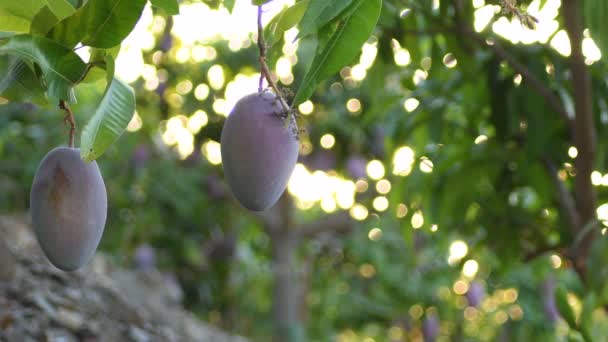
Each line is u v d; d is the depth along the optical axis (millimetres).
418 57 2477
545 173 2771
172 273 6258
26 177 5395
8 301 3170
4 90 1588
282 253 6457
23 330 3020
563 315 2408
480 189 3279
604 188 2807
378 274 6898
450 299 6906
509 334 6273
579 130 2404
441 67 2598
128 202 6039
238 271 7199
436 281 6695
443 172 2938
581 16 2248
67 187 1513
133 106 1545
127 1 1542
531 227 2961
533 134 2561
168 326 3959
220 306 7098
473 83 2725
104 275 4195
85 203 1517
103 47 1555
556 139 2701
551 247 2826
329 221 6484
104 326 3371
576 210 2652
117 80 1548
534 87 2492
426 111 2930
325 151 5613
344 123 5438
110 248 5988
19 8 1564
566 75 2654
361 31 1514
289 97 1604
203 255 6625
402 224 3168
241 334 7180
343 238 7125
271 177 1497
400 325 7504
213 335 4352
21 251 3771
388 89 3699
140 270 5594
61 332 3139
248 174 1493
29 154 5629
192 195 6223
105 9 1545
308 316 7832
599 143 2521
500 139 2695
